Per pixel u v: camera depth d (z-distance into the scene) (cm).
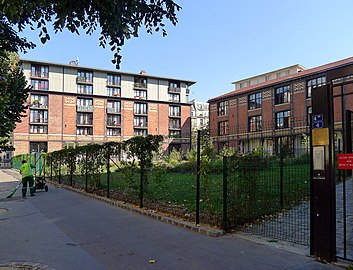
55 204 1166
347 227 680
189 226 725
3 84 610
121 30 421
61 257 552
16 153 5112
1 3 328
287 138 1091
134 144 1105
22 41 536
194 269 480
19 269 492
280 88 3806
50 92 5431
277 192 844
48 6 393
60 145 5422
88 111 5678
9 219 905
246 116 4222
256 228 700
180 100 6656
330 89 512
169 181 1382
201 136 934
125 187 1380
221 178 809
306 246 569
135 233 703
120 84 6031
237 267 479
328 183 498
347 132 520
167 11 428
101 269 492
